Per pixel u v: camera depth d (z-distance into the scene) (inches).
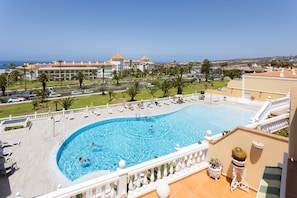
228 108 1064.2
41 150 528.4
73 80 3469.5
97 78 3927.2
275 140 201.3
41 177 402.3
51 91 1919.3
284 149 194.7
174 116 956.6
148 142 661.3
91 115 896.3
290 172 109.6
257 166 217.8
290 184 101.0
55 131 680.4
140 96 1622.8
